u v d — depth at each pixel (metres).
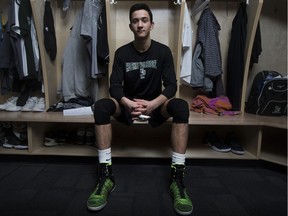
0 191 1.23
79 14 1.80
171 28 1.93
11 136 1.68
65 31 1.97
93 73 1.68
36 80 1.86
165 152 1.63
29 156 1.63
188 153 1.63
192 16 1.90
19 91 1.91
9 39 1.68
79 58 1.82
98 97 1.98
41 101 1.82
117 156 1.55
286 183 1.38
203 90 1.87
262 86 1.78
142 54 1.37
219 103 1.76
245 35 1.78
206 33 1.78
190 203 1.06
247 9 1.79
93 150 1.66
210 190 1.29
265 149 1.72
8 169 1.52
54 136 1.76
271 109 1.72
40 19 1.70
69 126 2.00
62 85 1.88
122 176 1.43
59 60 1.99
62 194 1.21
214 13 1.96
